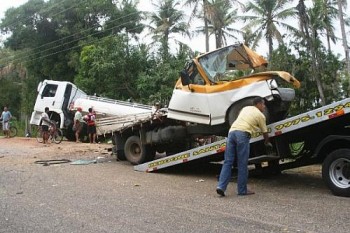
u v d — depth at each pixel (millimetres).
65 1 39438
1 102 48844
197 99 10203
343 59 32281
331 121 7895
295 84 9242
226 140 8734
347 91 26578
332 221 6113
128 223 6129
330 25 35844
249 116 7969
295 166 9172
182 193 8180
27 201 7551
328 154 8000
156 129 11883
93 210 6875
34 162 12766
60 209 6961
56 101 21984
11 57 47656
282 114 9508
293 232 5633
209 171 11086
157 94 26984
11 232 5785
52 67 40344
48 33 41562
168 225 6012
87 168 11562
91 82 30172
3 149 16922
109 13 38906
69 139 22859
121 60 29266
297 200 7480
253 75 9469
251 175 9859
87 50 31688
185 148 11859
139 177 10086
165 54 30797
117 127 14109
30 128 27391
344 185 7684
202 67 10203
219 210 6832
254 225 5969
